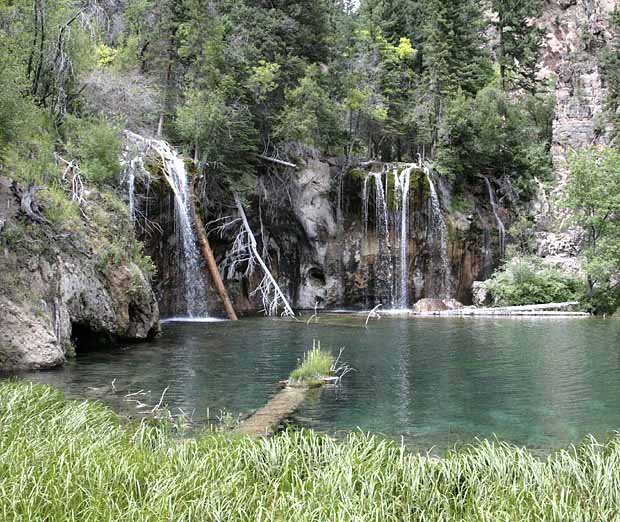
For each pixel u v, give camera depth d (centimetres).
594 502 607
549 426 1055
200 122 3061
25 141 1917
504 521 563
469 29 4384
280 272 3797
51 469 628
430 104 4109
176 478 620
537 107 4831
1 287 1538
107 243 1969
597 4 5178
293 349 1944
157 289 3012
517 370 1570
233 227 3591
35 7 2198
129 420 1018
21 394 927
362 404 1208
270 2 3744
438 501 609
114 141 2312
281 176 3678
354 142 3991
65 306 1728
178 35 3400
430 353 1853
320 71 3788
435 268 3762
